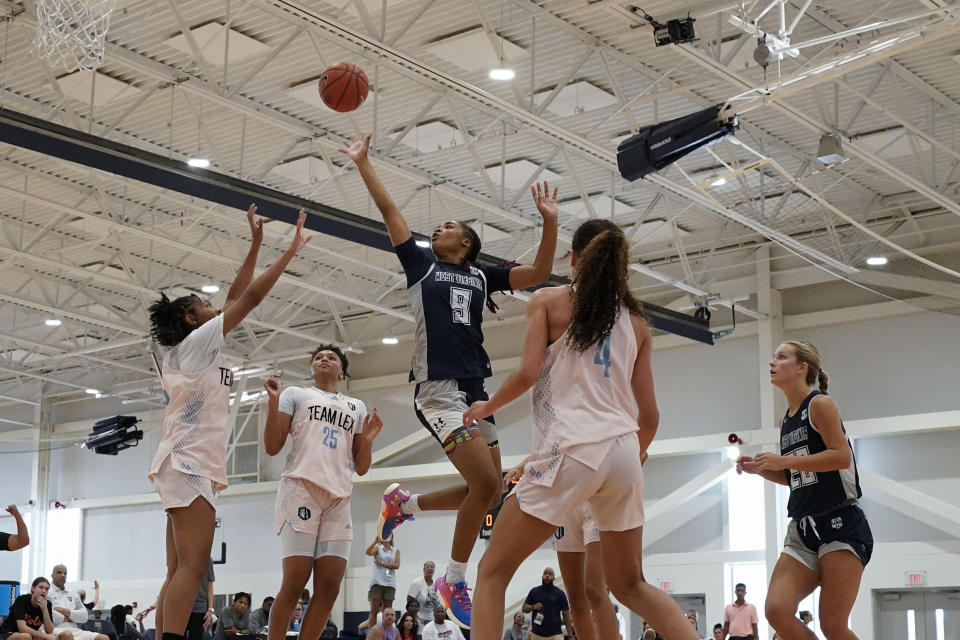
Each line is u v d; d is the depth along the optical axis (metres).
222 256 20.19
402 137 16.52
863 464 20.91
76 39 9.46
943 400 20.28
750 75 15.45
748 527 21.67
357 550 25.62
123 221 20.09
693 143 12.43
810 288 22.08
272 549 27.08
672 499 21.91
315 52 15.20
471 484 5.01
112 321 23.69
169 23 14.41
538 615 15.45
